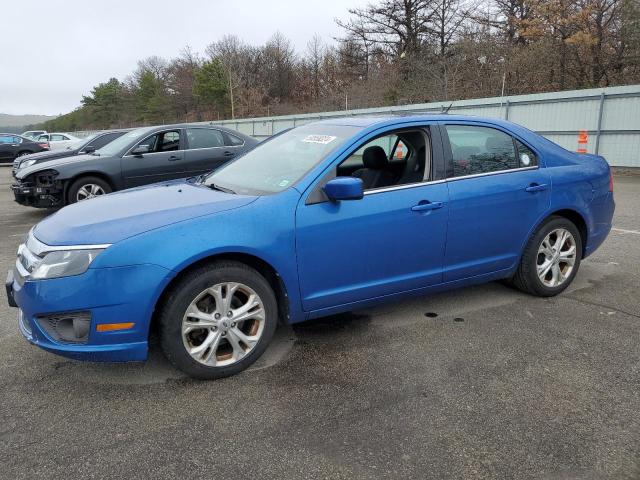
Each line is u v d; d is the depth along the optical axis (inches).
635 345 143.1
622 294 183.0
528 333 151.5
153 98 2925.7
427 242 148.0
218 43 2539.4
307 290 133.3
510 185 161.9
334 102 1576.0
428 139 151.6
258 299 127.7
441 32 1465.3
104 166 342.3
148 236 114.7
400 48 1528.1
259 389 122.0
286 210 128.4
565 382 123.9
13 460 97.6
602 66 925.2
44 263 113.5
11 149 1003.9
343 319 163.5
